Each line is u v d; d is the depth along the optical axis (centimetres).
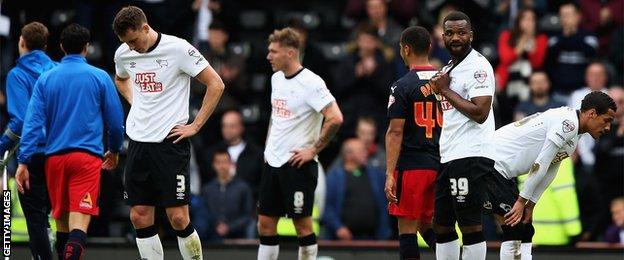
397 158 3625
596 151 5241
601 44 5981
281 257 4762
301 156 3928
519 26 5653
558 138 3381
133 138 3550
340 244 4744
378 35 5562
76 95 3612
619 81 5844
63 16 5812
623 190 5216
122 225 5153
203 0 5866
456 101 3328
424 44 3653
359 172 4969
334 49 6138
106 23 5819
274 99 4003
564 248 4650
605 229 5059
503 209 3472
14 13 5391
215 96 3544
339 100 5547
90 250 4769
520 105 5322
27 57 3831
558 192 4650
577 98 5419
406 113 3644
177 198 3531
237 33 6128
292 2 6519
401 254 3681
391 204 3691
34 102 3612
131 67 3547
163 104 3531
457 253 3575
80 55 3656
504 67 5644
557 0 6212
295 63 3959
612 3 6016
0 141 3831
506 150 3500
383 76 5491
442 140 3456
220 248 4731
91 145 3619
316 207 4950
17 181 3634
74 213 3594
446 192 3478
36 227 3781
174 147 3525
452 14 3384
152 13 5778
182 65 3525
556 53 5638
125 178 3581
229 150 5222
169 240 4725
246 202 4962
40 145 3681
